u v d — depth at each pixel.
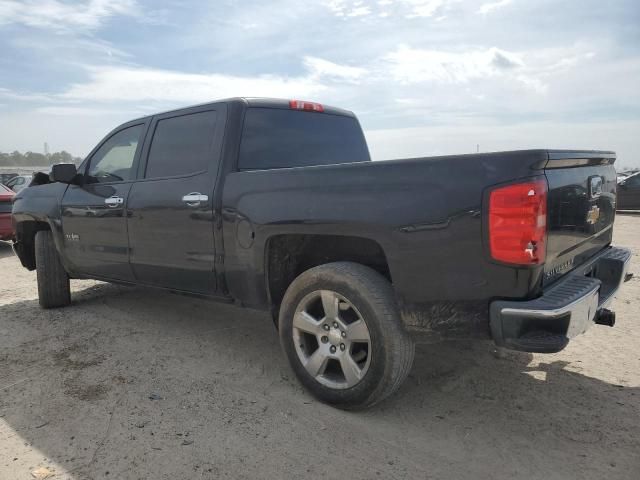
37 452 2.58
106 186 4.45
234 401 3.12
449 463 2.49
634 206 16.77
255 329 4.57
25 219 5.35
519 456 2.54
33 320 4.81
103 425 2.83
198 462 2.49
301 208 2.98
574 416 2.93
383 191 2.67
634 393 3.21
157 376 3.50
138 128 4.34
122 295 5.77
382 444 2.65
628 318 4.72
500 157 2.36
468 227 2.42
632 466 2.45
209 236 3.54
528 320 2.33
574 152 2.65
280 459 2.52
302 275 3.04
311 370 3.07
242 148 3.64
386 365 2.72
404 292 2.63
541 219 2.35
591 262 3.18
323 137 4.27
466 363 3.71
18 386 3.33
